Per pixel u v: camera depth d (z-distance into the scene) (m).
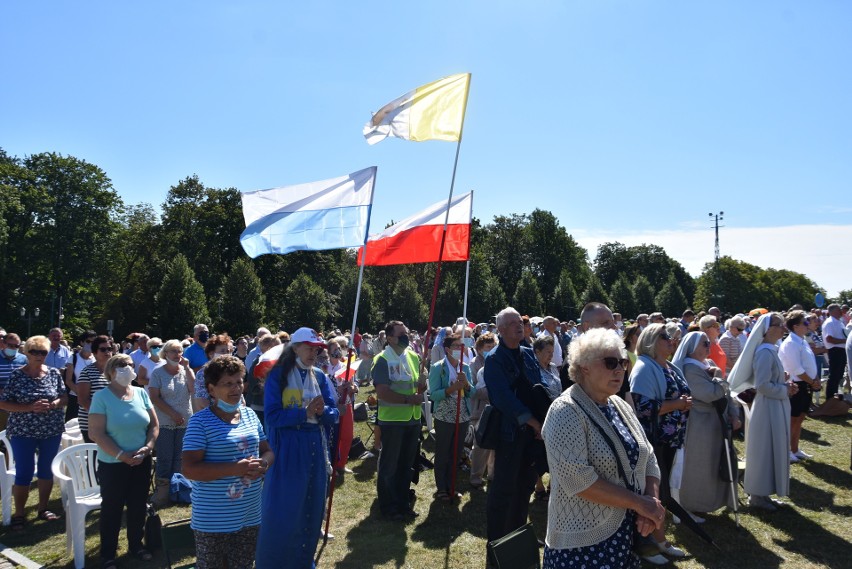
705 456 5.71
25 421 6.38
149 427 5.38
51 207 47.44
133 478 5.26
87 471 5.87
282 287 55.31
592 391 2.90
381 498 6.38
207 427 3.86
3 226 43.03
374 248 7.54
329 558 5.29
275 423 4.29
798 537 5.41
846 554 5.04
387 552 5.40
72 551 5.51
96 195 49.31
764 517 5.92
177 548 4.24
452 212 7.35
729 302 84.44
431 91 6.48
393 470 6.32
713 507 5.71
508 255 78.94
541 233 79.00
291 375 4.43
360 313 53.06
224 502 3.81
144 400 5.37
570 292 66.44
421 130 6.43
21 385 6.40
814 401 12.05
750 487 6.09
